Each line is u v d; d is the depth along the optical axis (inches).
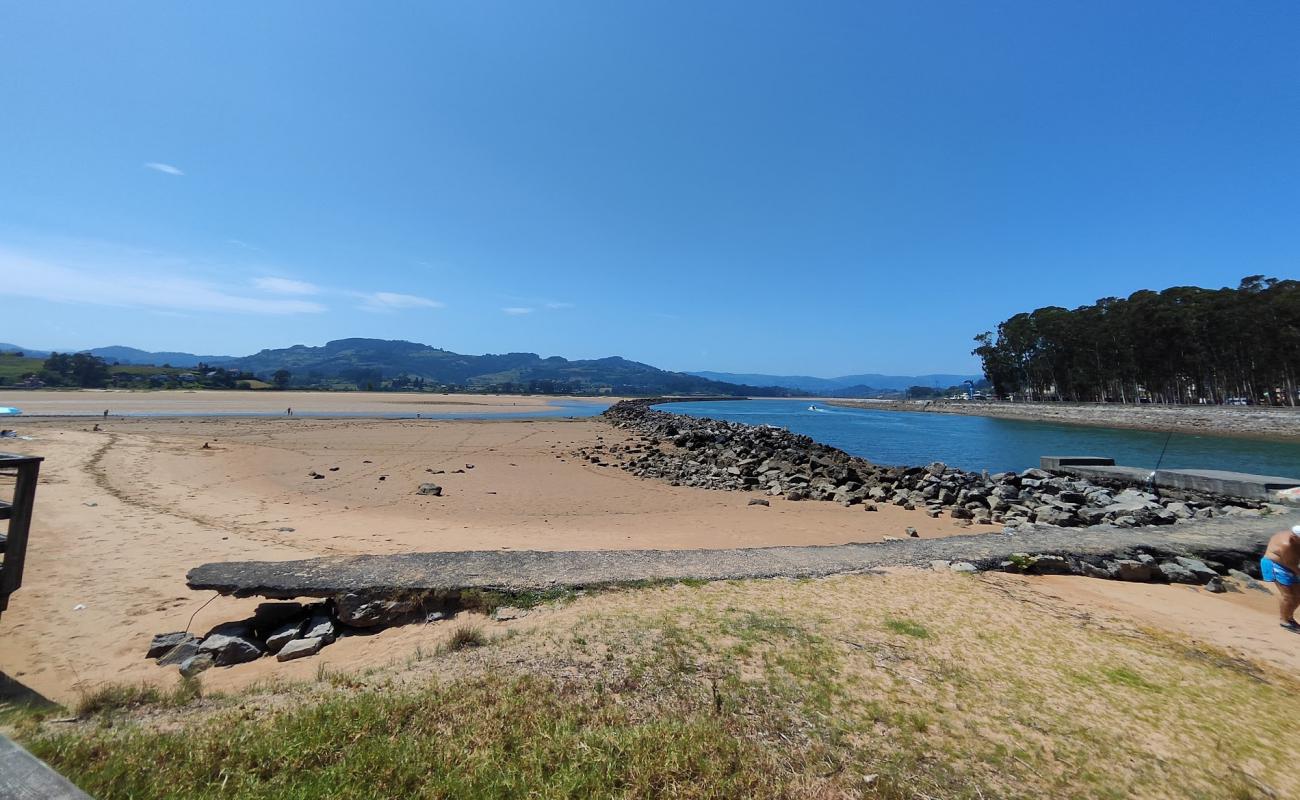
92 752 130.7
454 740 137.2
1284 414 1727.4
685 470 930.1
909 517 599.8
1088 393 3169.3
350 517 514.0
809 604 258.5
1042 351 3339.1
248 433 1234.6
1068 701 176.2
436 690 167.8
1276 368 2206.0
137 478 621.9
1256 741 160.6
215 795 113.5
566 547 427.2
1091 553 357.4
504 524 517.0
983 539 390.3
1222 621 269.9
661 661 194.4
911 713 163.8
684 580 296.0
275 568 289.1
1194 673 203.6
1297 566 266.8
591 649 205.5
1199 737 160.4
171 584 304.8
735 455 1114.1
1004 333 3708.2
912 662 197.8
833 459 1094.4
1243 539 393.4
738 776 127.2
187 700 181.5
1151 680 194.9
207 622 261.1
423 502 604.7
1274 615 286.7
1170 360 2532.0
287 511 521.0
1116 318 2719.0
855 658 199.0
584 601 268.4
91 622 255.0
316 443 1110.4
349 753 129.6
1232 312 2234.3
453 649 216.8
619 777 124.2
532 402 4131.4
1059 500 677.9
